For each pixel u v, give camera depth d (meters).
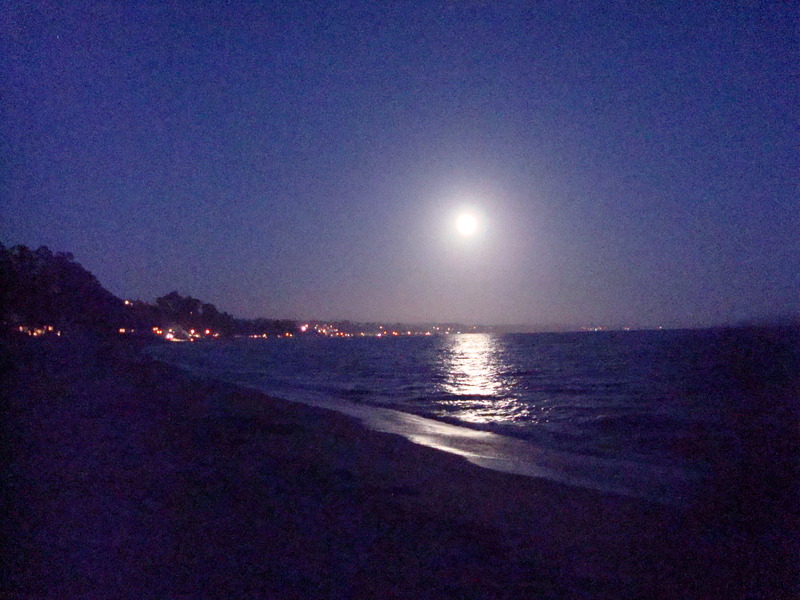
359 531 6.32
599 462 12.25
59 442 10.18
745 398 24.14
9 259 57.88
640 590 5.21
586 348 89.81
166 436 11.54
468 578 5.20
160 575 4.72
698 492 9.47
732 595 5.16
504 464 11.91
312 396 27.02
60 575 4.59
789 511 8.17
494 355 81.69
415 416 20.14
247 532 5.96
